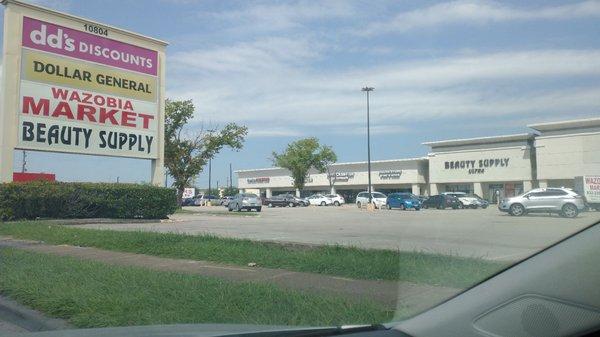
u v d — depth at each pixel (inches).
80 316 267.6
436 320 118.0
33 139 951.0
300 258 416.2
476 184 2231.8
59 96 984.9
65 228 732.7
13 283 347.9
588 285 98.9
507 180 2114.9
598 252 99.0
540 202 1096.8
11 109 926.4
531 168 2038.6
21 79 938.7
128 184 1079.6
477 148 2235.5
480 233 614.9
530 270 107.7
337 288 324.8
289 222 987.9
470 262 345.1
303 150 2920.8
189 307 276.4
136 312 270.7
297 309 265.1
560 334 99.7
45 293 314.8
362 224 902.4
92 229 722.2
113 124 1062.4
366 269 366.0
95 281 351.6
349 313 251.3
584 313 98.1
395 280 336.5
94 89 1035.3
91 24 1031.0
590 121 1748.3
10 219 926.4
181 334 135.8
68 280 356.8
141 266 429.4
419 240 546.6
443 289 280.1
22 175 1027.3
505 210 1155.3
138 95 1104.8
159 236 586.2
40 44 962.1
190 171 1812.3
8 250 526.6
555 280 103.0
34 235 669.9
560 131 1822.1
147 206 1091.3
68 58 999.0
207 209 1927.9
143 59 1114.7
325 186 3235.7
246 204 1662.2
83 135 1016.2
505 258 382.3
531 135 2026.3
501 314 107.7
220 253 469.1
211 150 1817.2
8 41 924.0
